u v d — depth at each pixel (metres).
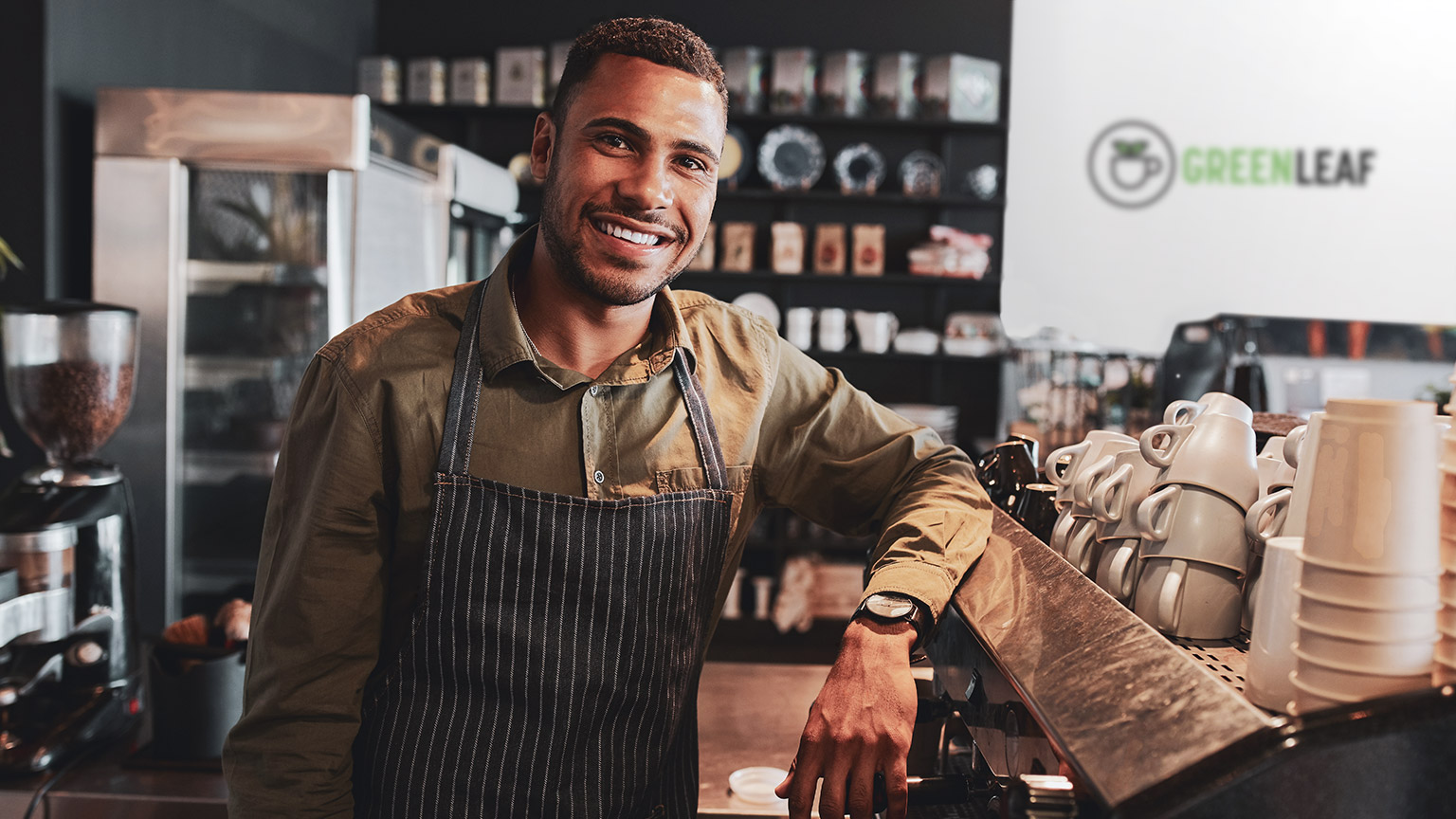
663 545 1.13
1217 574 0.94
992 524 1.32
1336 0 4.95
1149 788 0.59
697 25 5.07
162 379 2.90
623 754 1.15
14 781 1.53
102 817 1.49
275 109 2.79
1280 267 5.08
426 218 3.29
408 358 1.07
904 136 5.07
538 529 1.08
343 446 1.04
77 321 1.84
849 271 5.03
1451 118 4.94
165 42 3.51
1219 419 0.99
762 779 1.55
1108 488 1.02
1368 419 0.66
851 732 1.03
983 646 0.98
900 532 1.22
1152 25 5.04
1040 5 5.06
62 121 3.03
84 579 1.67
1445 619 0.67
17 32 2.96
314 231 2.85
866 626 1.10
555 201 1.05
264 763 1.04
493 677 1.08
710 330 1.27
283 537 1.07
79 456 1.92
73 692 1.67
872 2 5.06
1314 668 0.68
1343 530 0.67
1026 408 4.82
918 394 5.13
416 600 1.08
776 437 1.32
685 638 1.19
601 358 1.14
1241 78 5.03
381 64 4.92
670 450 1.16
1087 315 5.13
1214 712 0.65
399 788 1.08
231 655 1.60
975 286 5.11
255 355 2.91
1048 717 0.77
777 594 4.86
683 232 1.07
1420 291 5.02
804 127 5.03
